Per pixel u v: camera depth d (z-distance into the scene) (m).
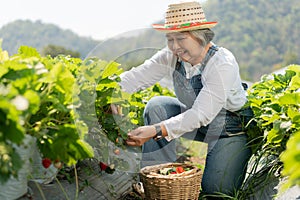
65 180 3.20
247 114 3.83
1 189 2.42
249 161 4.18
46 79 2.40
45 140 2.49
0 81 2.30
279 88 4.45
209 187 3.83
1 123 2.00
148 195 3.21
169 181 3.11
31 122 2.53
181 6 3.54
